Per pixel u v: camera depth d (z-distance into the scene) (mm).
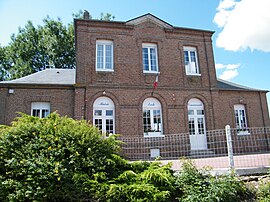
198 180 5785
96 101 14148
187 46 16562
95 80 14250
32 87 13797
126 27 15414
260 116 17062
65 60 29344
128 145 13633
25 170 4883
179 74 15641
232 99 16641
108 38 15031
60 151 5285
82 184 5094
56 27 29922
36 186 4832
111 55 15062
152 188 5145
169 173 6098
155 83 14875
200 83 15953
